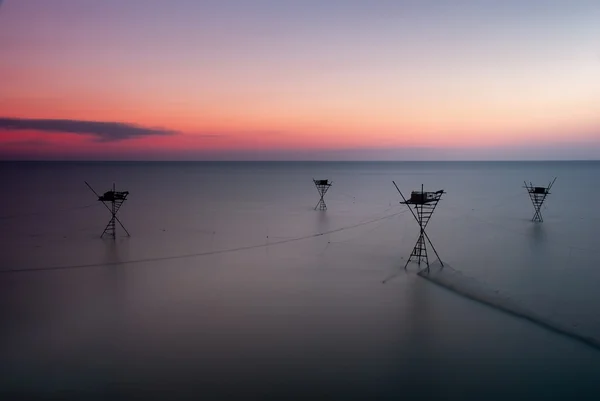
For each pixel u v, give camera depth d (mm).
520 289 18609
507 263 22406
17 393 11359
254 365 12758
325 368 12594
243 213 40844
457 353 13367
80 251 25562
